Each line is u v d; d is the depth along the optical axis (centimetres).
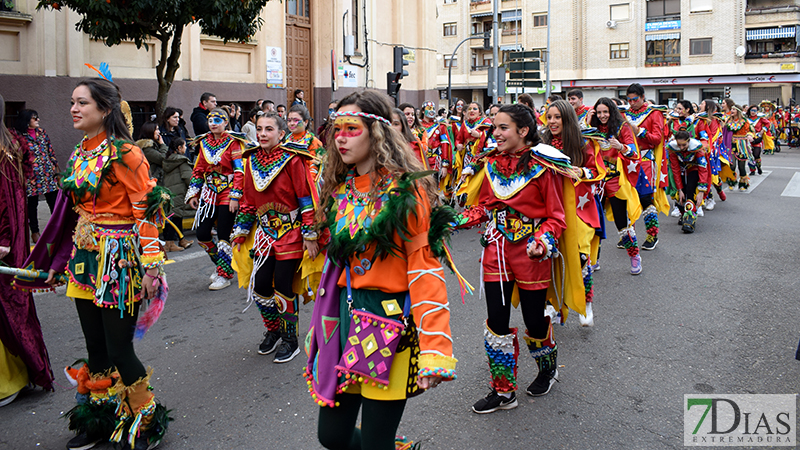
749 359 473
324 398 246
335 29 1952
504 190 378
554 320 551
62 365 469
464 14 5209
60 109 1248
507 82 2262
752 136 1633
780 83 4262
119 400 338
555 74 4909
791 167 1941
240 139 614
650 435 363
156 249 330
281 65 1719
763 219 1073
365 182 251
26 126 877
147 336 530
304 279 477
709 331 533
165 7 913
